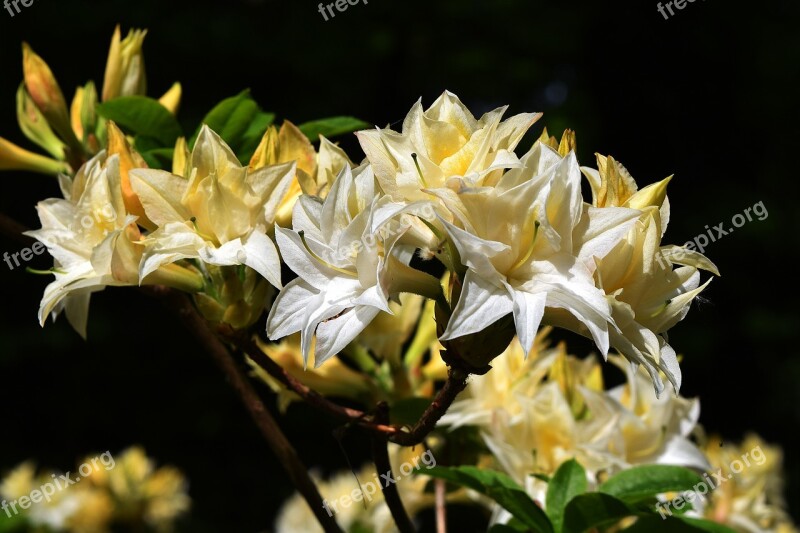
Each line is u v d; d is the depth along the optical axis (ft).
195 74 8.18
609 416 2.10
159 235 1.72
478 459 2.20
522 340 1.53
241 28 8.25
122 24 7.93
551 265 1.58
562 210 1.58
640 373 2.16
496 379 2.18
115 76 2.16
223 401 8.31
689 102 9.66
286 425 7.79
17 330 8.03
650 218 1.62
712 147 9.67
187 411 8.29
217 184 1.72
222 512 8.02
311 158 1.81
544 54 9.40
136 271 1.77
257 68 8.36
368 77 9.03
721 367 8.96
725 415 8.86
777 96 9.71
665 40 9.59
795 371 8.86
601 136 9.46
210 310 1.77
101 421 8.28
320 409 1.78
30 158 2.24
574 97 9.30
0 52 7.70
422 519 3.89
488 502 2.30
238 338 1.78
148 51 7.99
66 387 8.27
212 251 1.72
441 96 1.66
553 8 9.48
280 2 8.62
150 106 2.01
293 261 1.63
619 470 2.07
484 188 1.56
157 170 1.73
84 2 7.89
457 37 9.27
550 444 2.10
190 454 8.27
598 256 1.58
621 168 1.64
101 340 8.18
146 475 4.12
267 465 8.20
